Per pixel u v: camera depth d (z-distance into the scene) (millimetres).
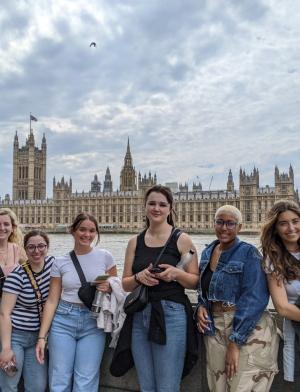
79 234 2195
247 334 1779
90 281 2160
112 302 2113
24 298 2180
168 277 1889
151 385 1978
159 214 1998
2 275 2312
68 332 2139
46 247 2236
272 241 1863
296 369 2014
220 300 1868
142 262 1974
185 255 1953
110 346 2178
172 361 1901
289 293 1824
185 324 1933
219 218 1905
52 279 2195
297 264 1832
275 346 1855
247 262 1854
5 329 2125
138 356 1976
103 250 2277
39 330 2186
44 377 2221
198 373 2162
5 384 2172
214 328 1900
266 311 1892
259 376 1804
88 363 2115
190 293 2518
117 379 2303
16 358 2146
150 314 1922
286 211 1850
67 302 2168
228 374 1804
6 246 2428
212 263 1958
